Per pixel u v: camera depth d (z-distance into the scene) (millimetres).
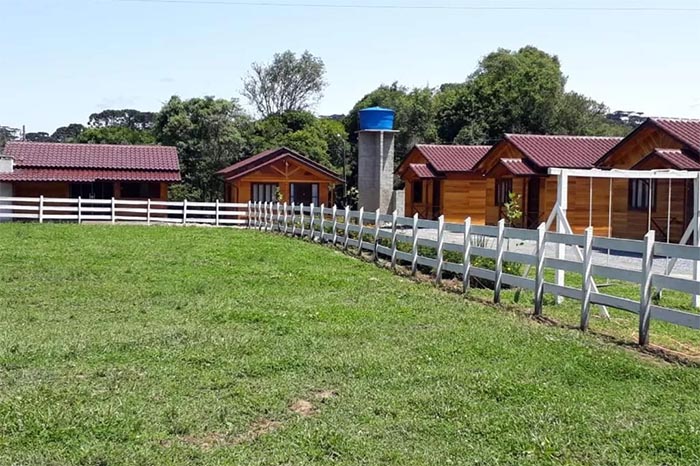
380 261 18234
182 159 53281
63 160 36969
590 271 10180
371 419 6320
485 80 57719
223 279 14758
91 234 25594
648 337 9273
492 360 8281
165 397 6848
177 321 10430
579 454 5582
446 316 10961
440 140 58375
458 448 5680
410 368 7902
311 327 10008
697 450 5598
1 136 73438
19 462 5316
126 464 5328
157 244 22172
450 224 14234
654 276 9141
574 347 8875
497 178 30125
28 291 12984
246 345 8852
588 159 27625
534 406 6633
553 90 54781
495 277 12422
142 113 92000
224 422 6238
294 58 77688
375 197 34562
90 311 11195
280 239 25094
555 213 12094
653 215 23281
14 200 31516
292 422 6250
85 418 6172
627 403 6762
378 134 34406
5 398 6684
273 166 38312
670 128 22719
